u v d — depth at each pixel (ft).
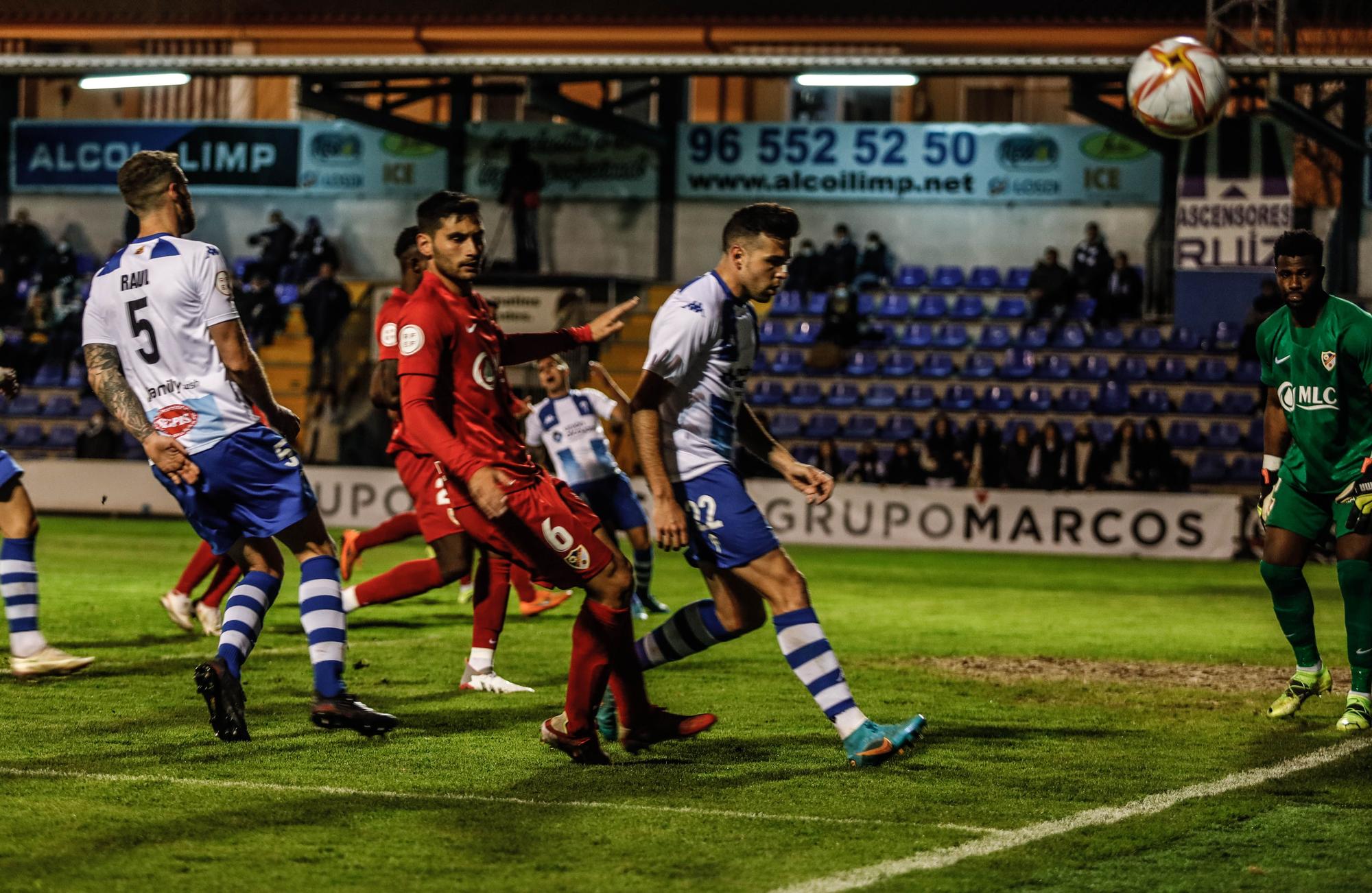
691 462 23.25
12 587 31.04
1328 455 28.76
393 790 21.59
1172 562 81.46
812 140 118.83
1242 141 105.60
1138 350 108.06
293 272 119.14
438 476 32.81
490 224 121.90
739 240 22.91
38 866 17.35
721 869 17.71
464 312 23.25
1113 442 90.17
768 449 25.07
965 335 112.37
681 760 24.23
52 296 116.57
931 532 87.66
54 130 126.41
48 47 131.54
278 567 25.18
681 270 120.78
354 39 126.72
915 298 116.06
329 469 92.89
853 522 88.74
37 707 28.17
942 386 109.40
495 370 23.70
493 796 21.36
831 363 109.19
